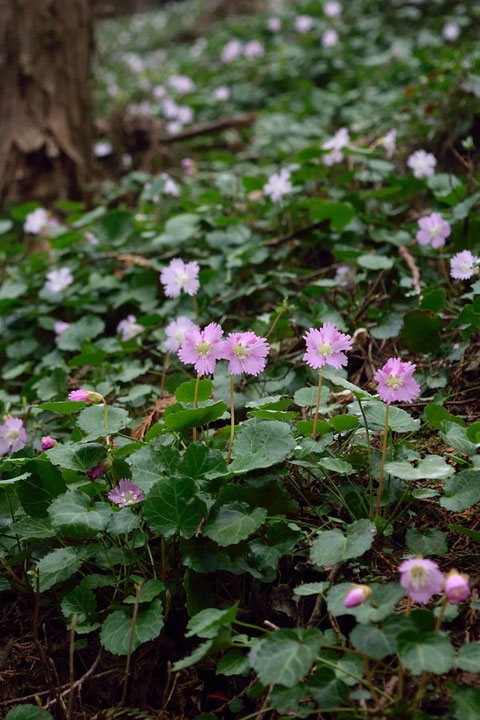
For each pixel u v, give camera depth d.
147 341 1.25
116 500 0.86
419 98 1.72
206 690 0.85
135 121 2.25
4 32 1.87
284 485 0.92
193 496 0.83
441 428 0.90
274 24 3.44
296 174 1.49
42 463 0.89
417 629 0.76
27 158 1.87
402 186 1.35
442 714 0.77
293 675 0.74
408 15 2.99
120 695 0.85
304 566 0.87
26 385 1.18
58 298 1.35
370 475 0.88
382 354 1.11
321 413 0.96
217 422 1.02
